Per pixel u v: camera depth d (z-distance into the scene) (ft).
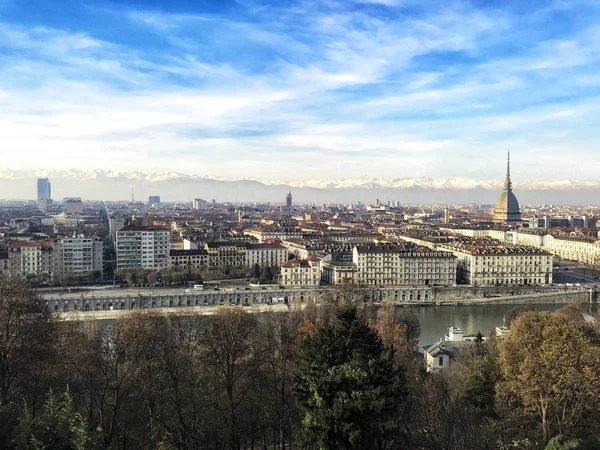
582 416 648.79
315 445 505.25
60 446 480.23
